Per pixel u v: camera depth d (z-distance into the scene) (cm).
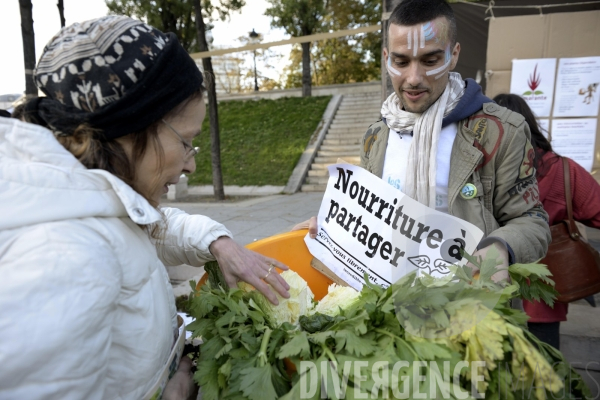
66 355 69
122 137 89
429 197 146
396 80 150
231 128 1481
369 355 91
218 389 97
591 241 409
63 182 78
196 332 108
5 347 65
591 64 370
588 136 382
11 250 71
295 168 1171
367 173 147
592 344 271
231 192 1081
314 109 1523
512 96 223
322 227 158
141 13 1097
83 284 72
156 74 85
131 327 87
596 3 372
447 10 142
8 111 102
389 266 139
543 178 208
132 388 90
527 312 206
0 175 73
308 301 130
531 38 381
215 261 135
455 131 149
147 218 87
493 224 142
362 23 2058
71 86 83
